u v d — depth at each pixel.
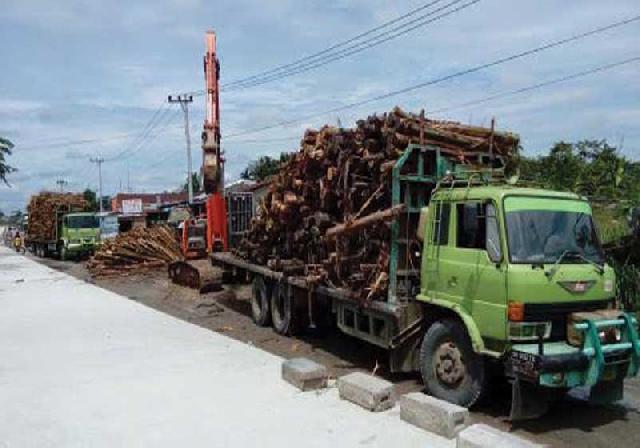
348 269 10.41
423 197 9.41
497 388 8.56
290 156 12.46
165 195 84.56
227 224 18.36
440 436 6.57
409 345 8.83
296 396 8.06
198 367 9.66
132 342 11.73
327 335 13.00
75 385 8.77
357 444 6.39
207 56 18.61
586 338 6.99
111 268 27.41
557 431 7.12
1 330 13.31
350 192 10.24
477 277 7.57
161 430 6.91
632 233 13.59
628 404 8.09
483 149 9.98
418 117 9.40
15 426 7.17
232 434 6.74
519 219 7.45
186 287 20.91
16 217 116.81
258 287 14.39
